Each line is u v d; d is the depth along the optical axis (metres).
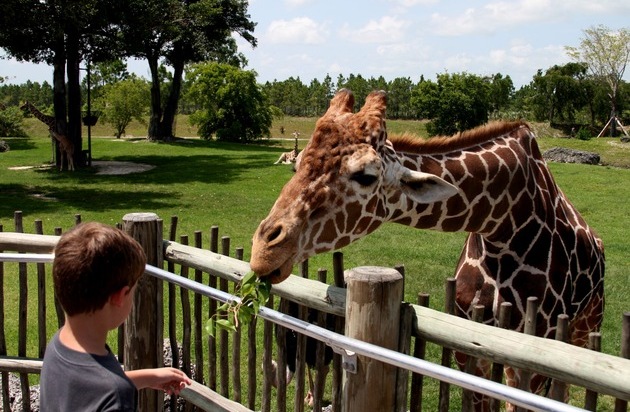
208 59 36.03
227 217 14.02
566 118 67.69
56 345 2.05
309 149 3.12
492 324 3.92
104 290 1.98
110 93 44.72
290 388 5.63
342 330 3.11
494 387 2.15
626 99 62.03
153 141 37.72
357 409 2.73
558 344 2.25
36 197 17.12
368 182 3.06
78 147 25.23
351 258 10.36
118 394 1.93
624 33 57.81
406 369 2.62
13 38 21.25
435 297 8.31
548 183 4.10
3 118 43.28
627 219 14.65
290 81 90.50
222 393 3.99
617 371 2.07
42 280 4.45
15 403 4.93
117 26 23.52
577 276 4.12
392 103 73.00
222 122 45.31
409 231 12.68
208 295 3.32
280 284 3.23
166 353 5.42
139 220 3.93
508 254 3.86
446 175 3.50
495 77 53.94
